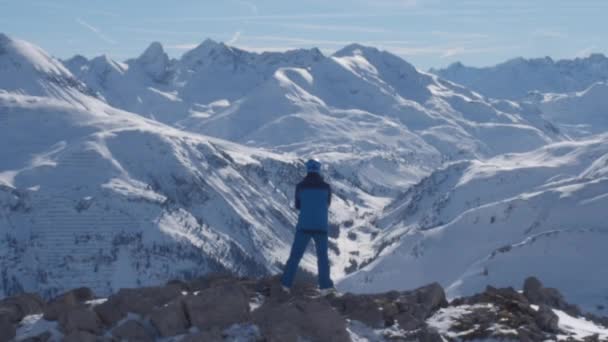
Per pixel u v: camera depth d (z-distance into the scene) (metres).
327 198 15.06
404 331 13.12
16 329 13.22
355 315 13.60
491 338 12.78
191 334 11.66
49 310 13.35
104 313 13.06
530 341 12.63
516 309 14.41
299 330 12.21
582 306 162.12
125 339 12.09
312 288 15.43
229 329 12.20
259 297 14.66
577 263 185.25
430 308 14.80
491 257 196.75
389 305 13.91
